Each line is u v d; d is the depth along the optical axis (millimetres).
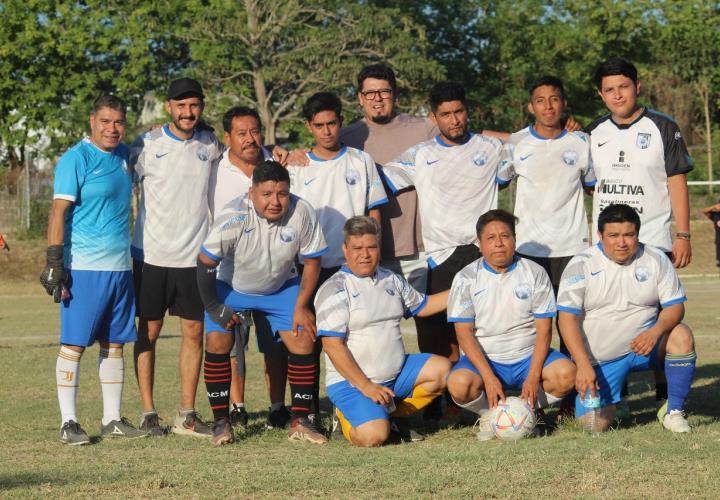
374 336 6770
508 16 37688
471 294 6883
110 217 6949
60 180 6805
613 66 7230
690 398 8273
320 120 7363
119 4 33000
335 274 6848
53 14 33125
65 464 6074
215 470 5789
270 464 5965
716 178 34531
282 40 30500
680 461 5723
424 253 7965
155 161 7105
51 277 6746
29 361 11820
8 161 36000
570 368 6805
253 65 30328
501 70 38219
